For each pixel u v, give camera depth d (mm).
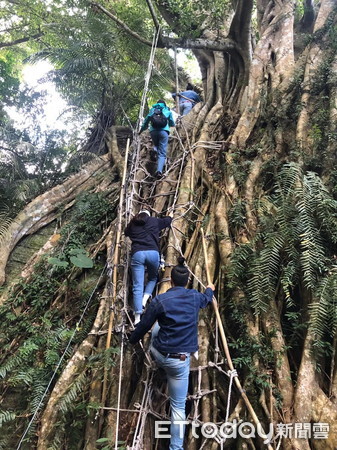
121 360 4023
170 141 7930
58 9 11781
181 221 5570
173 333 3508
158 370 4133
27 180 7707
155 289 4844
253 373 3965
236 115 8273
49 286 5680
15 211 7184
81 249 5547
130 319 4508
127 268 4922
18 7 13062
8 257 6320
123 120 10398
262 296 4457
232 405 3963
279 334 4270
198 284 4812
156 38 8109
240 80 9148
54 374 4359
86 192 7312
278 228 5051
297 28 9930
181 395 3561
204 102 9273
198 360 4160
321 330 4113
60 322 5215
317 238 4742
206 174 6559
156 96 10883
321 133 6391
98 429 3951
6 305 5465
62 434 3986
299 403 3766
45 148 8977
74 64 9258
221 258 5008
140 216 4801
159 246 5070
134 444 3641
